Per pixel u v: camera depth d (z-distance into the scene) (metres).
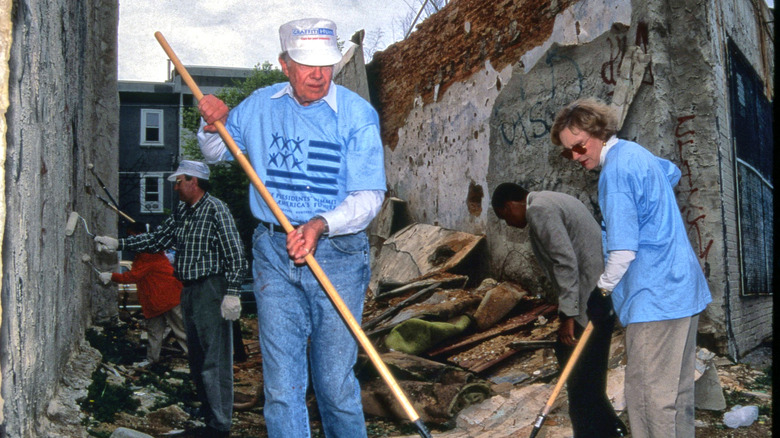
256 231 2.87
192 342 4.23
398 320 7.14
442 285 8.45
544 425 4.34
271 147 2.80
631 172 2.82
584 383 3.55
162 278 6.31
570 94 7.61
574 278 3.46
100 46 8.73
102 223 8.49
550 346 6.13
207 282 4.16
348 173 2.75
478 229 9.62
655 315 2.77
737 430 4.27
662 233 2.82
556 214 3.51
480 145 9.59
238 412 5.22
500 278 8.70
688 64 6.22
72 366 5.17
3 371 2.65
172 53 2.95
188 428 4.54
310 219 2.65
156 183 29.72
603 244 3.41
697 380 4.68
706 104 6.10
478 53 9.78
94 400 4.55
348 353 2.73
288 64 2.74
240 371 6.69
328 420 2.78
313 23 2.71
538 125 8.18
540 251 3.66
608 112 3.00
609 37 6.98
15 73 2.78
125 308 8.98
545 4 8.20
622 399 4.61
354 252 2.76
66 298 5.11
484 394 4.89
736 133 6.68
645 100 6.30
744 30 7.44
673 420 2.77
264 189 2.68
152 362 6.36
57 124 4.60
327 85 2.76
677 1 6.30
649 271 2.80
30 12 3.36
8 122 2.71
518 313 7.39
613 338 5.82
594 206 7.28
